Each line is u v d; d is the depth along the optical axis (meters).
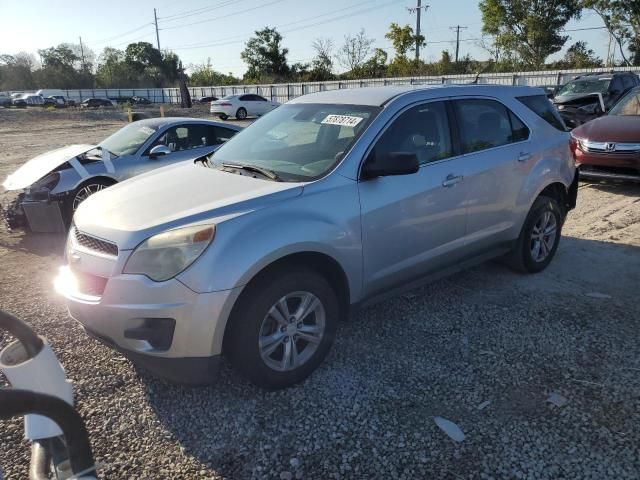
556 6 43.56
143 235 2.86
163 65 94.19
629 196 8.11
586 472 2.49
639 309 4.21
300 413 2.97
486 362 3.46
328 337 3.31
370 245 3.47
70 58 94.94
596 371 3.33
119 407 3.03
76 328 3.97
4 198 8.52
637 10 38.81
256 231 2.90
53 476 1.69
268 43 66.38
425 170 3.81
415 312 4.22
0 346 3.70
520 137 4.69
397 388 3.19
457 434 2.77
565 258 5.46
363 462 2.59
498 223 4.46
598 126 8.63
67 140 19.84
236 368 3.03
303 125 4.01
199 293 2.73
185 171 3.90
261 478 2.50
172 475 2.52
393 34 51.59
